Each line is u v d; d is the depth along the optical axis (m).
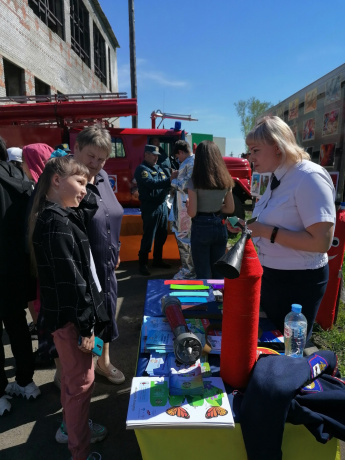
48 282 1.51
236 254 1.27
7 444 2.00
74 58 15.09
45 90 12.20
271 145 1.66
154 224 4.66
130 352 2.98
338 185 3.64
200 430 1.29
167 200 5.42
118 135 6.20
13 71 10.14
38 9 11.62
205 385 1.39
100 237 1.99
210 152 2.84
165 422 1.20
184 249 4.00
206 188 2.87
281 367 1.35
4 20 8.97
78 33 16.16
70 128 6.03
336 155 3.73
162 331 1.74
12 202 2.13
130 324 3.47
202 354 1.59
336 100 3.72
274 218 1.72
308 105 4.46
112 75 23.88
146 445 1.30
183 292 2.22
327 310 3.15
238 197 8.15
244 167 8.50
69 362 1.59
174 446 1.30
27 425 2.14
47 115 5.62
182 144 3.89
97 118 6.13
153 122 7.73
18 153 3.47
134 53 12.41
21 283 2.18
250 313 1.33
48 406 2.31
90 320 1.51
